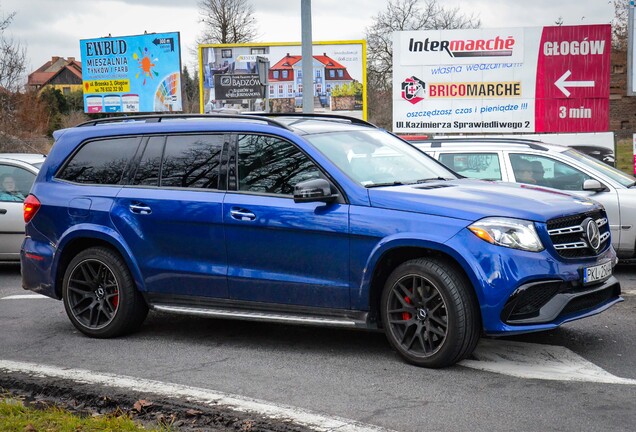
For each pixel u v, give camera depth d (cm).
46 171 782
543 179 1059
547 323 572
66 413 508
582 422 476
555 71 2381
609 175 1048
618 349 647
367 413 500
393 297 611
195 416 504
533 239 569
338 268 623
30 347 712
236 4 5512
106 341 728
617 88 2848
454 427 471
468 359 624
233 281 671
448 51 2425
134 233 716
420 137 1195
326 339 708
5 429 468
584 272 585
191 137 713
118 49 3331
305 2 1505
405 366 609
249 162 678
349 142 689
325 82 2931
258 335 733
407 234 591
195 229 686
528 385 553
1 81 3916
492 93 2419
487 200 596
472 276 567
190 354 669
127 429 464
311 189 612
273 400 532
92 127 776
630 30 2184
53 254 760
